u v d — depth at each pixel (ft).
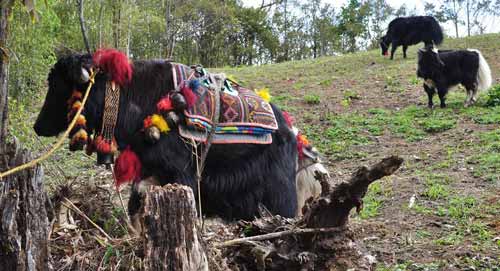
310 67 63.87
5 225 9.20
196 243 9.58
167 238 9.41
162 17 68.69
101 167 24.77
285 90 50.11
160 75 14.14
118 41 43.14
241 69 67.00
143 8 63.10
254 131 14.06
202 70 14.53
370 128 36.19
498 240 18.47
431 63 39.58
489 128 34.37
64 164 24.77
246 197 14.15
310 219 11.16
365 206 22.66
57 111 14.11
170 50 60.90
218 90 14.10
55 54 40.14
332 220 11.09
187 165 13.55
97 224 12.39
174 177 13.41
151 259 9.32
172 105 13.33
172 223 9.45
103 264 10.28
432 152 30.73
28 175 9.65
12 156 9.80
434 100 43.45
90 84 13.37
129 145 13.70
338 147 32.91
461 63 40.27
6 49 11.33
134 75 13.97
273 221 11.73
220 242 11.04
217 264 10.25
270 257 11.05
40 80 34.63
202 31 100.78
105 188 13.97
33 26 32.83
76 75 13.29
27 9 12.87
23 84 33.12
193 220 9.58
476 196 23.26
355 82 51.98
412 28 64.18
